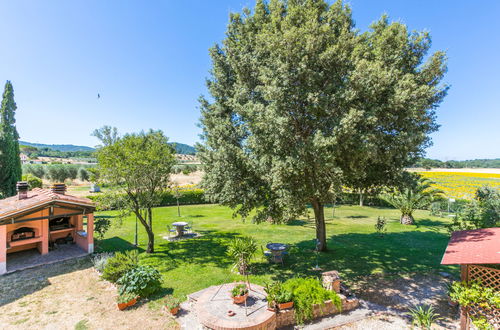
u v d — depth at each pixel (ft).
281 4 36.76
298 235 56.18
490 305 20.53
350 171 34.42
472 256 23.00
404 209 70.79
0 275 33.22
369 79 28.27
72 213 40.75
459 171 230.27
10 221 34.53
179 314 23.76
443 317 24.29
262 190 39.78
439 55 31.96
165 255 41.73
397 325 22.88
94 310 24.47
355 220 76.18
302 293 24.52
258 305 23.99
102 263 34.86
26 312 24.06
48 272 34.27
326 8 36.40
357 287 30.99
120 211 47.32
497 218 43.88
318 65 31.22
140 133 44.39
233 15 50.70
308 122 31.81
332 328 22.44
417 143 30.40
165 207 96.94
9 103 80.69
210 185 43.21
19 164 83.51
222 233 57.52
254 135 33.35
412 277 33.96
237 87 45.09
